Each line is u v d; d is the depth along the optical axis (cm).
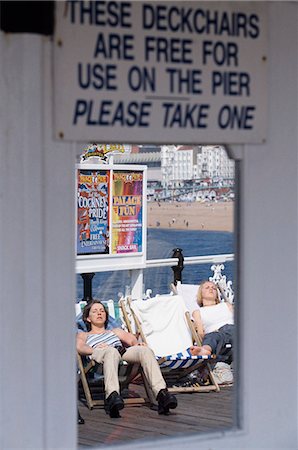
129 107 1224
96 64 1203
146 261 2203
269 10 1316
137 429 1630
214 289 2077
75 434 1226
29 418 1200
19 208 1186
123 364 1841
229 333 1984
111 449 1255
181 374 1939
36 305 1198
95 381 1817
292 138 1356
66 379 1219
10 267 1191
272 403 1356
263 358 1348
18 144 1180
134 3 1220
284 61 1338
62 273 1211
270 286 1352
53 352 1209
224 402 1825
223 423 1664
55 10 1178
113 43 1210
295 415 1374
